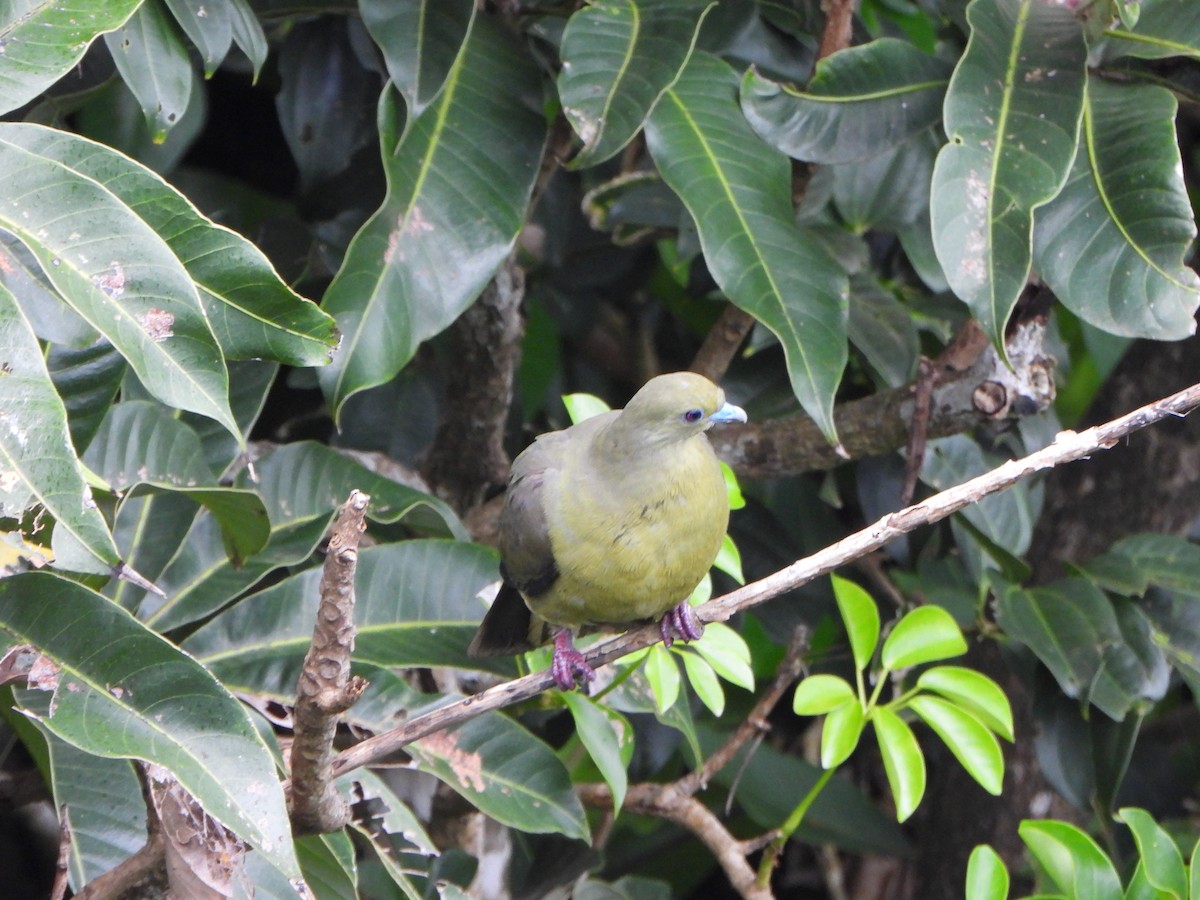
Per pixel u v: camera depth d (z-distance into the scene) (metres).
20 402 4.41
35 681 4.77
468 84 6.87
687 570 6.46
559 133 8.21
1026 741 10.38
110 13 5.36
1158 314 6.31
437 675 8.51
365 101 8.47
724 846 7.75
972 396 7.49
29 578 4.87
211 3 6.35
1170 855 6.38
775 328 6.40
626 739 7.17
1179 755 11.38
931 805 11.02
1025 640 7.80
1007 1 6.77
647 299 11.84
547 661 7.35
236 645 6.67
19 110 7.00
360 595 6.92
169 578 6.86
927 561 9.27
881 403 7.95
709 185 6.66
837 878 11.95
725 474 7.05
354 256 6.36
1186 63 7.17
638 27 6.70
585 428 6.89
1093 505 10.41
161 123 6.23
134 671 4.79
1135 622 8.09
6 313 4.47
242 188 10.24
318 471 7.45
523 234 10.28
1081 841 6.48
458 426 9.18
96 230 4.88
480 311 8.37
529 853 9.45
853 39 8.44
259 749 4.71
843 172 8.69
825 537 9.52
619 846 11.16
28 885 8.20
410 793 8.57
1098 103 6.74
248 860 5.88
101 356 6.13
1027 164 6.21
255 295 5.41
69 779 5.92
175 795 4.85
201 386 4.92
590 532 6.35
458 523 7.66
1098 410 10.62
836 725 6.82
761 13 8.07
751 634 11.06
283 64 8.41
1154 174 6.43
